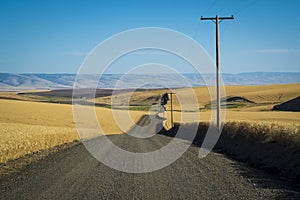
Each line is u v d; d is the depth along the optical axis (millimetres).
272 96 130625
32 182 11727
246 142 20594
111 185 10961
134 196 9453
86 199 9141
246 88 160125
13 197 9516
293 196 9227
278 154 15258
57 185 11039
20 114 70438
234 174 12820
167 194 9648
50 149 25516
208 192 9820
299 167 12648
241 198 9070
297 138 14992
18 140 25031
